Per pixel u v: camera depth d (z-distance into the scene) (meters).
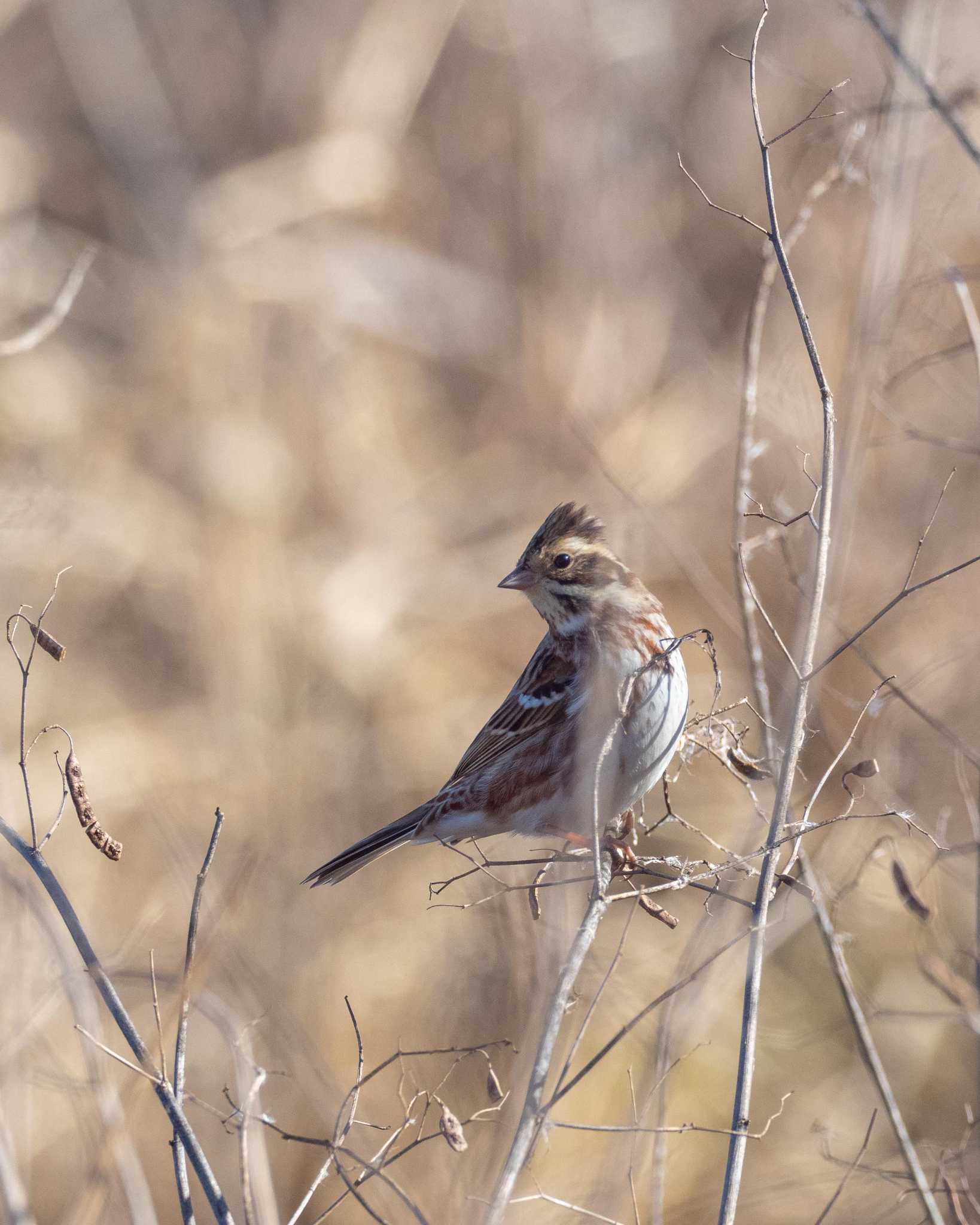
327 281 17.42
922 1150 9.16
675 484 15.24
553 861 6.41
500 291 18.11
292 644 13.87
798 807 9.41
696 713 8.73
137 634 14.48
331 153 18.03
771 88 17.70
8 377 15.37
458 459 16.64
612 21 19.22
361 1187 8.28
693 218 18.39
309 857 12.23
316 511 15.52
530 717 8.59
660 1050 7.95
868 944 11.15
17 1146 8.71
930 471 14.35
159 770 12.88
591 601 8.41
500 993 9.23
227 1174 10.12
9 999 8.68
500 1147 7.70
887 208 10.41
